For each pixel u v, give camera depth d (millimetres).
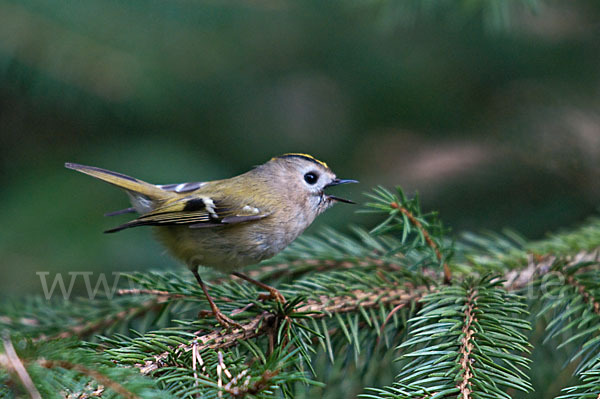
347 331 5070
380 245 6426
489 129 10156
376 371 6301
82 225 9109
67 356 3645
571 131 9359
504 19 7590
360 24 11352
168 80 10312
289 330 4910
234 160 11203
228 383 3902
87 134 11125
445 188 9539
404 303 5418
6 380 3469
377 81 11477
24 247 8766
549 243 6191
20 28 9375
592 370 4109
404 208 5445
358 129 11469
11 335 3791
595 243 6082
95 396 3758
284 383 4203
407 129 11289
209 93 11227
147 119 10844
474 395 3885
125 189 6863
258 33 11281
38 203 9453
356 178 10648
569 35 10586
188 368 4258
